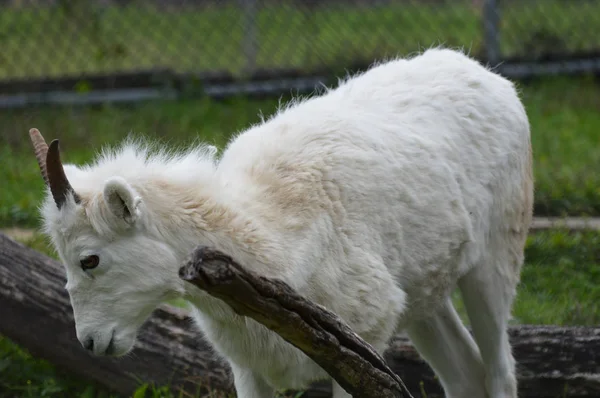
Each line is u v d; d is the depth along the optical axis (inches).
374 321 285.6
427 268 307.1
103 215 260.4
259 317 214.8
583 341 341.7
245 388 297.1
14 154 643.5
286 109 319.6
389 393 239.8
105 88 745.6
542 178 569.3
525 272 462.0
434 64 332.8
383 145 299.6
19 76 778.8
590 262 473.7
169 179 272.2
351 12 860.6
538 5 857.5
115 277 264.4
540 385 344.2
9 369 373.1
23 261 371.6
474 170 319.9
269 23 827.4
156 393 349.1
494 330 336.8
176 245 268.1
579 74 783.1
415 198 300.5
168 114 703.7
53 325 363.6
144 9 852.0
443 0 897.5
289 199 279.7
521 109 343.0
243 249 269.3
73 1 796.0
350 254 282.4
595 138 662.5
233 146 300.7
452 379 347.3
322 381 349.7
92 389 364.8
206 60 811.4
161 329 357.4
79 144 657.0
